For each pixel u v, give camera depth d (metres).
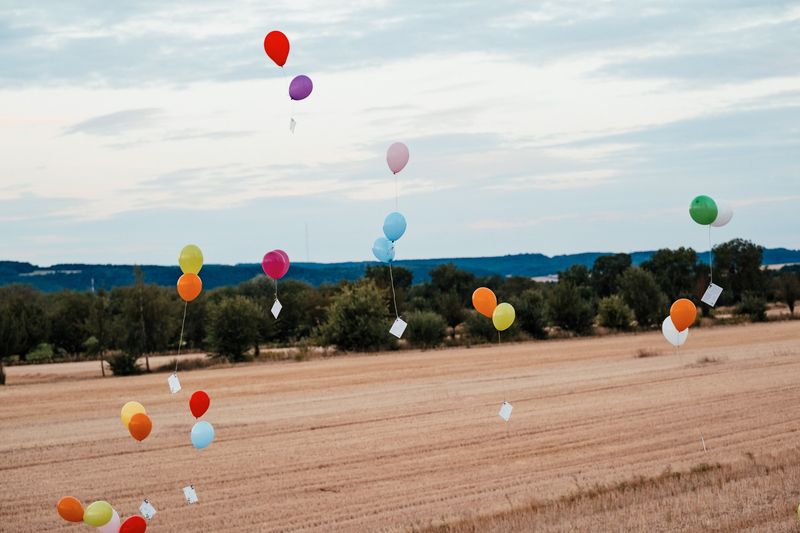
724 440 20.66
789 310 90.44
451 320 69.31
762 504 14.13
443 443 22.14
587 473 17.72
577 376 37.69
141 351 50.19
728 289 89.19
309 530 14.58
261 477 18.89
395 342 58.59
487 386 35.19
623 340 60.12
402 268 105.00
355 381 39.41
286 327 70.62
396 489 17.27
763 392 28.95
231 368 49.31
